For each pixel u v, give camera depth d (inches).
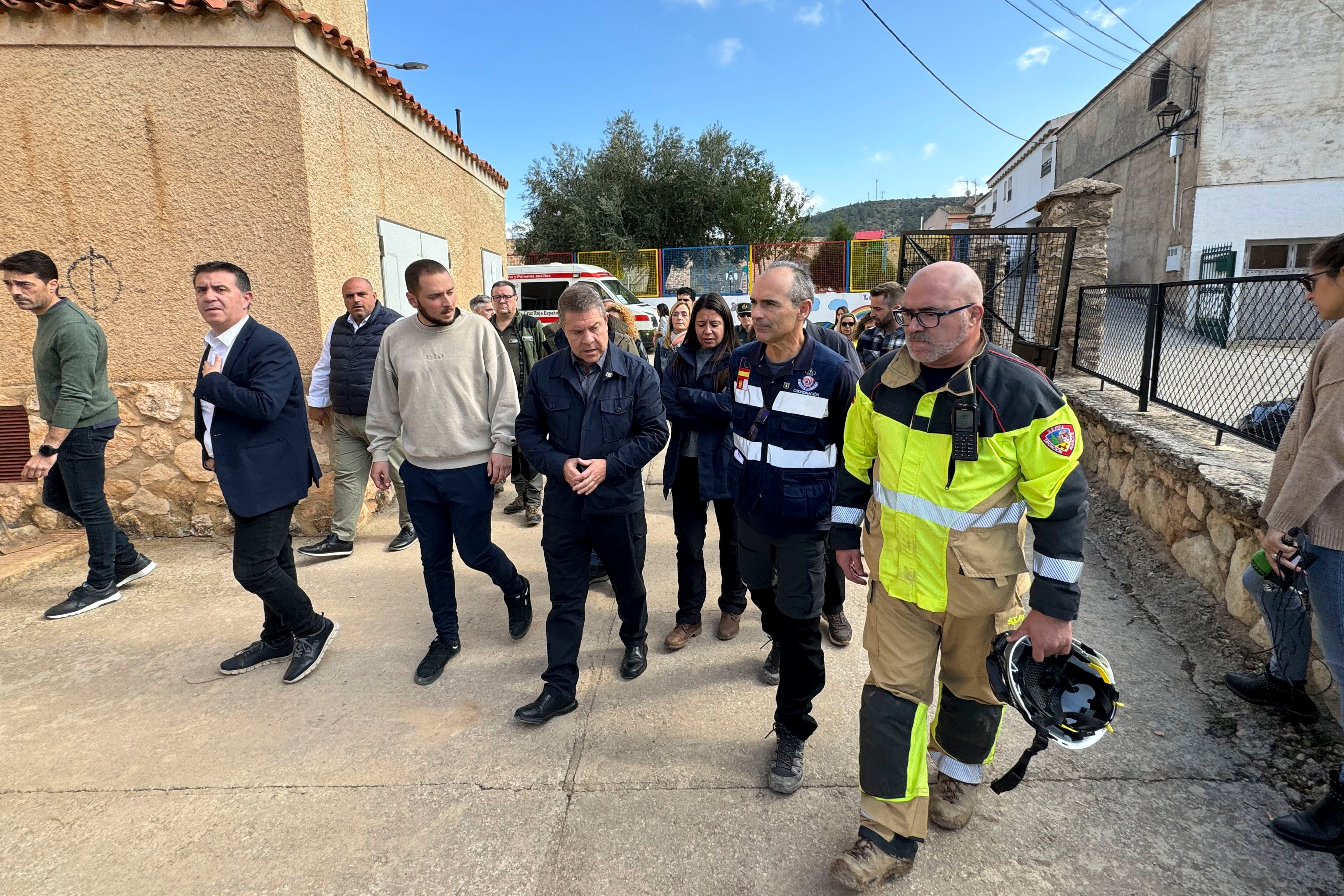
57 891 77.0
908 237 295.7
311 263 178.5
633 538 110.0
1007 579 69.3
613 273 800.9
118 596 151.6
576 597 106.5
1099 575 150.5
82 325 136.1
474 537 119.5
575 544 105.4
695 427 124.4
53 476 148.5
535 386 106.6
